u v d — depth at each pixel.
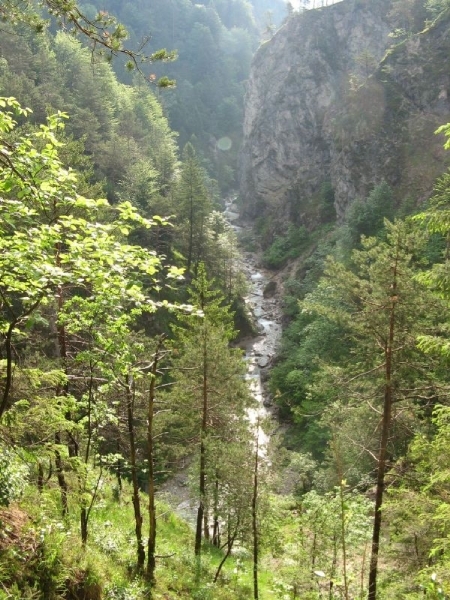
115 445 20.16
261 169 91.75
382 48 81.88
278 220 79.50
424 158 55.34
